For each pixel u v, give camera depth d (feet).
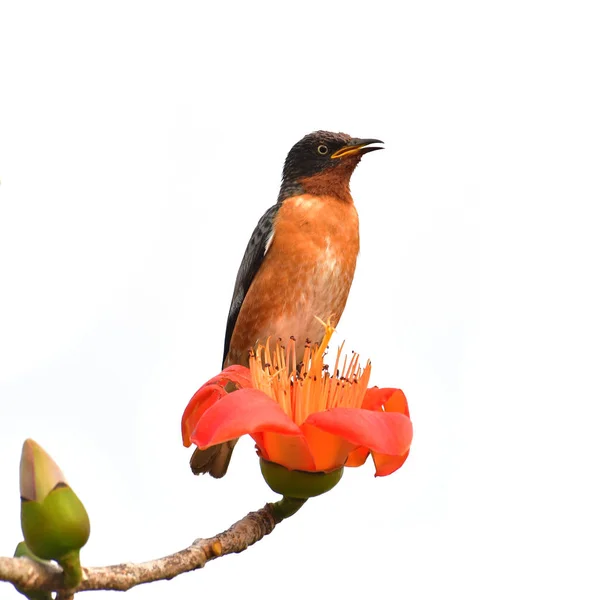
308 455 20.04
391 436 18.57
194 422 20.92
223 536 19.49
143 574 17.93
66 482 16.90
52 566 17.02
